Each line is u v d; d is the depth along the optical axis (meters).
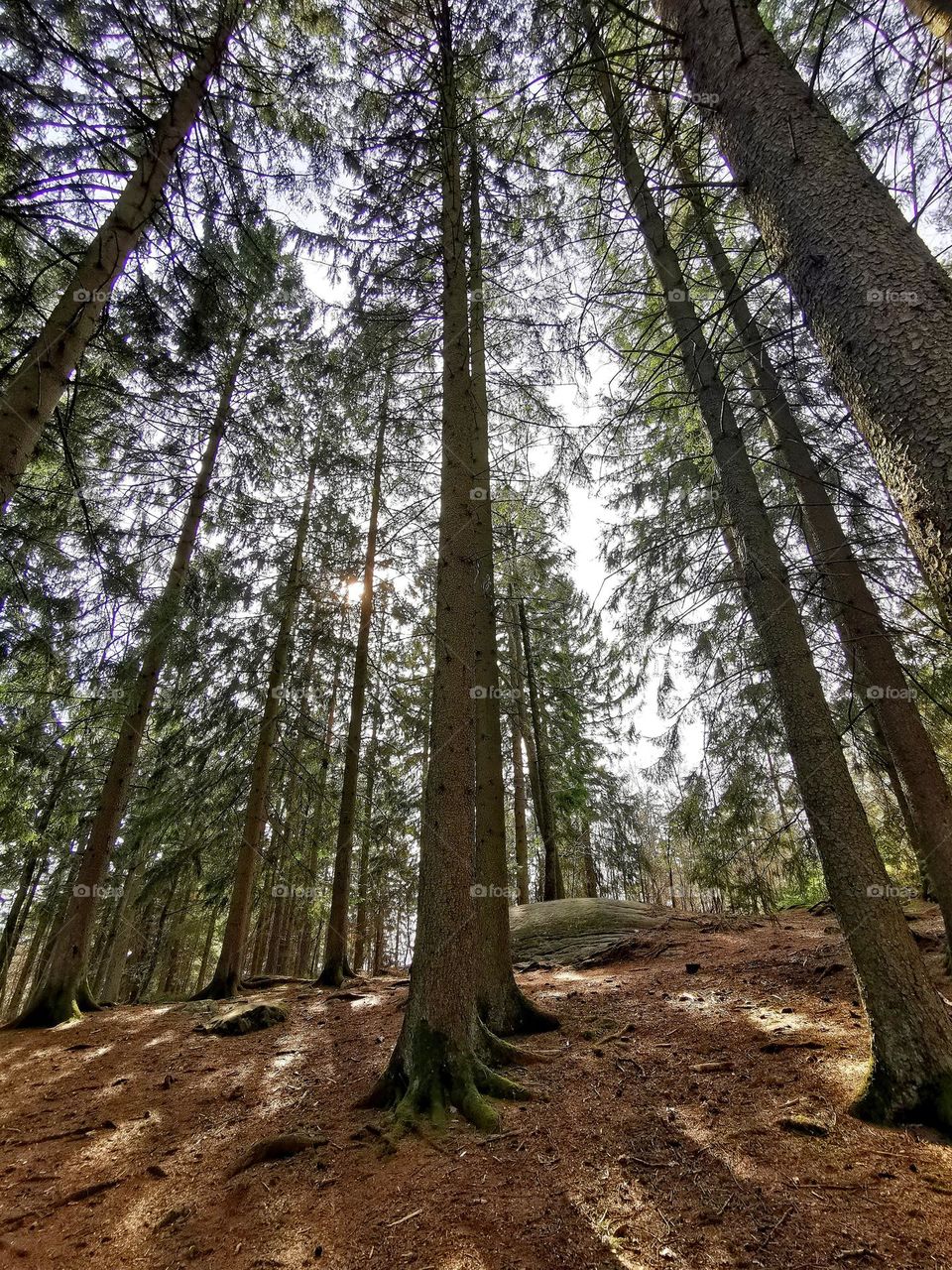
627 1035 5.12
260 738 10.92
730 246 6.43
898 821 7.20
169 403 8.69
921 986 3.49
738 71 2.77
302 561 12.86
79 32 5.49
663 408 5.78
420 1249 2.52
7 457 3.80
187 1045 6.57
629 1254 2.39
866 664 5.71
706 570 7.23
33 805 9.93
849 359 2.12
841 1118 3.27
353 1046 5.96
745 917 9.65
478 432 8.14
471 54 6.65
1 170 5.27
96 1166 3.71
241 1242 2.74
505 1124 3.58
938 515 1.76
